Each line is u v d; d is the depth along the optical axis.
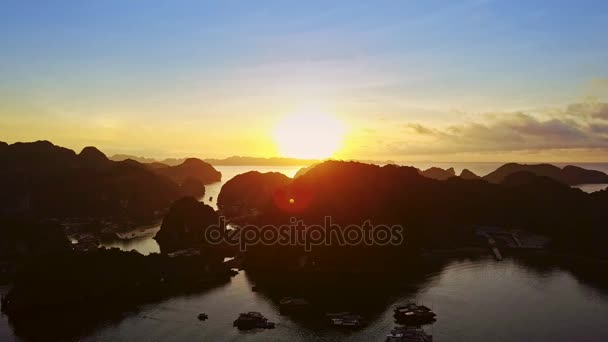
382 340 150.62
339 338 152.88
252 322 163.25
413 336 147.38
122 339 154.00
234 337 154.38
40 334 159.50
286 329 160.88
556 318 169.00
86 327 165.25
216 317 173.62
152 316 175.62
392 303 186.75
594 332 156.00
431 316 168.00
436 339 150.25
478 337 151.75
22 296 186.62
